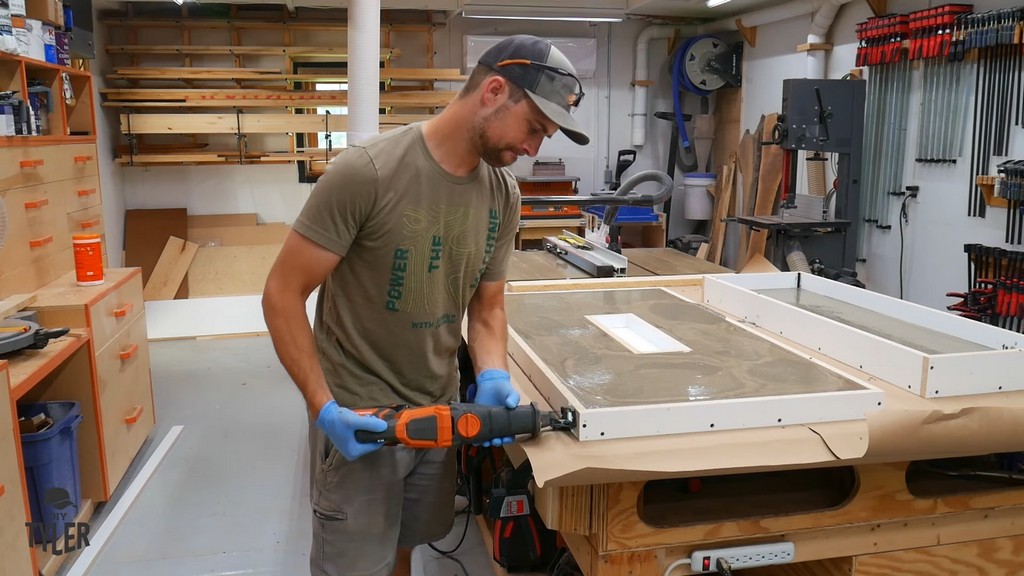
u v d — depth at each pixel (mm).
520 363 1756
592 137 6582
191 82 5555
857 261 4789
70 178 3221
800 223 3539
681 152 6547
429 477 1702
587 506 1406
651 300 2219
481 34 6215
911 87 4309
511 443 1380
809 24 5332
